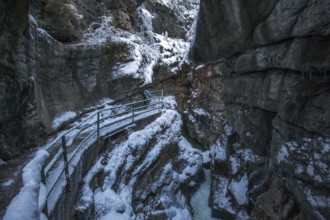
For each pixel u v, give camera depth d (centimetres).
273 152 586
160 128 1373
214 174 1539
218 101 2059
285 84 534
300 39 466
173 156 1441
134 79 1562
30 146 705
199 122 2247
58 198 492
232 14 655
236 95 838
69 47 1128
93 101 1283
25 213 265
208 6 766
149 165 1129
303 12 429
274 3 503
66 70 1116
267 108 627
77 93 1174
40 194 359
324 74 431
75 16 1299
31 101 706
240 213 1200
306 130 474
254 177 1215
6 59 537
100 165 869
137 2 2273
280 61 538
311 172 459
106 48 1420
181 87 2548
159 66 2184
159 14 3117
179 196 1318
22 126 649
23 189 316
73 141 831
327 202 437
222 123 1961
